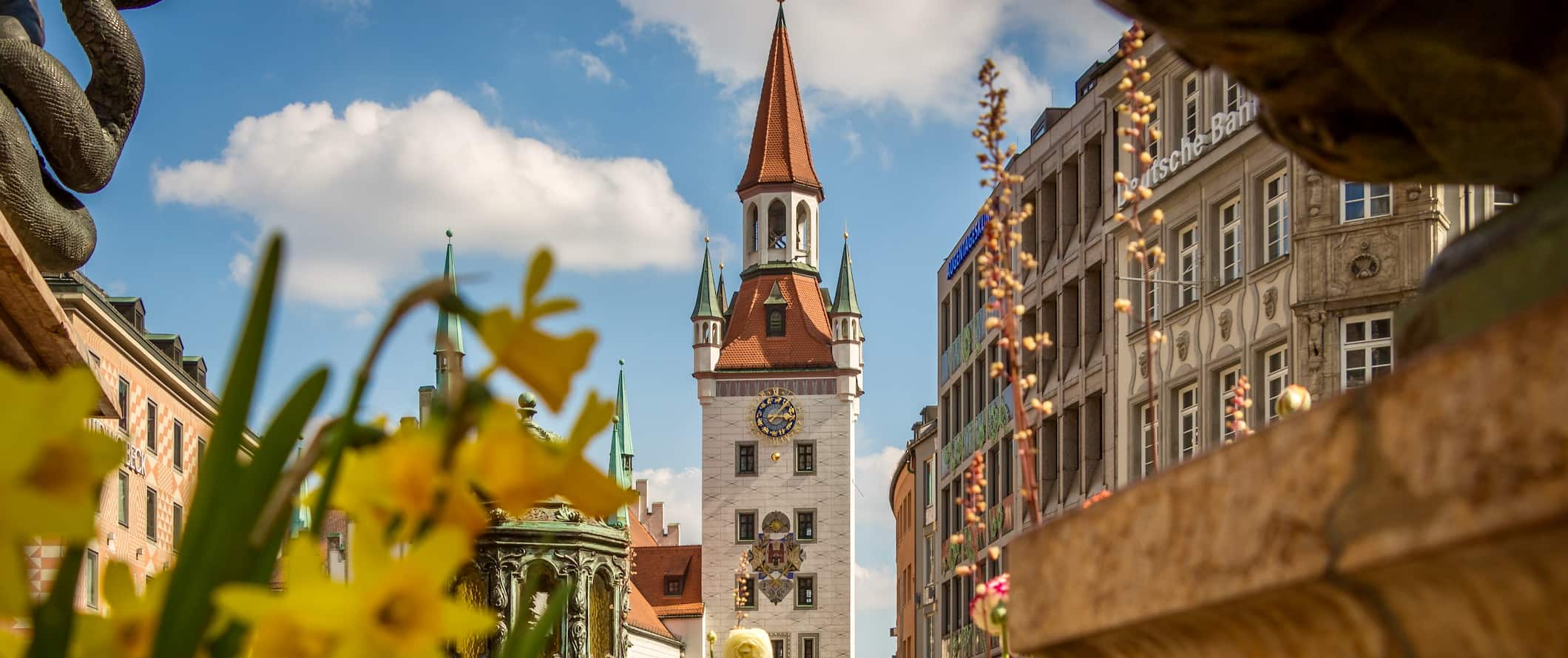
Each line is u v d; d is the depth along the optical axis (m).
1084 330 34.22
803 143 114.06
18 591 0.95
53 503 0.96
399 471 1.15
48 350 7.62
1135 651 1.75
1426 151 1.69
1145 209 31.31
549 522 6.95
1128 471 31.61
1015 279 4.41
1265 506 1.42
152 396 48.34
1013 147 4.52
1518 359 1.10
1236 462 1.48
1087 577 1.82
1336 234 25.34
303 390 1.27
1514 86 1.51
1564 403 1.05
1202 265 29.20
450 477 1.16
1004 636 4.49
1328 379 25.28
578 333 1.10
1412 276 24.53
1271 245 27.27
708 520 106.44
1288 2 1.53
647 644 95.88
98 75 8.87
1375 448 1.27
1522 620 1.13
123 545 44.50
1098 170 34.53
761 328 108.94
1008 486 38.19
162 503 48.81
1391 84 1.55
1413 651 1.26
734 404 107.31
